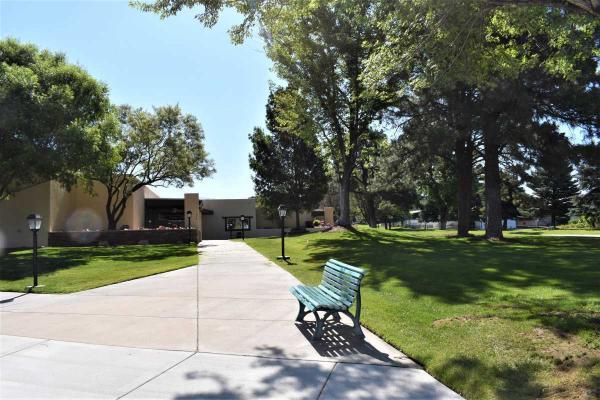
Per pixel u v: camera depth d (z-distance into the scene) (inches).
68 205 1354.6
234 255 770.2
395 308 292.0
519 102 699.4
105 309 327.9
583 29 285.1
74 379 184.2
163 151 1428.4
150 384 177.5
